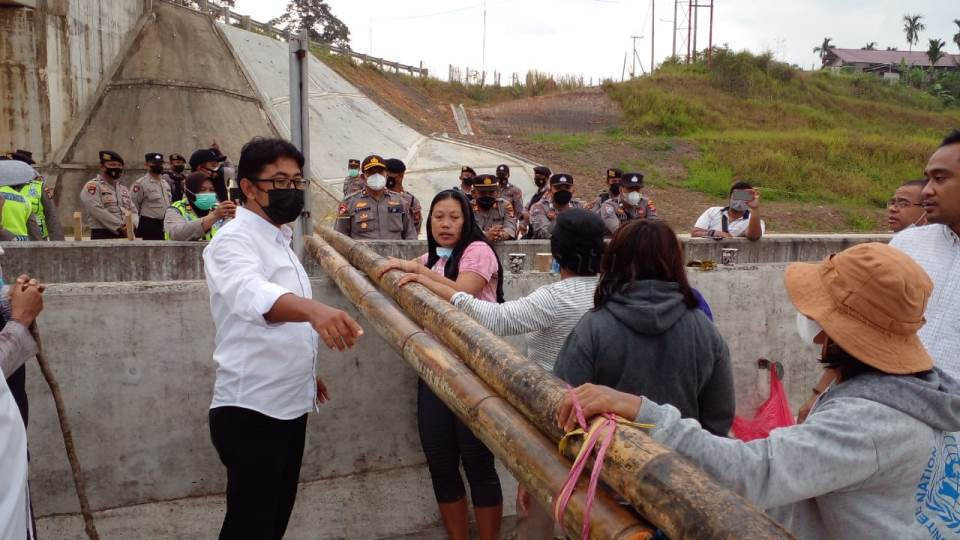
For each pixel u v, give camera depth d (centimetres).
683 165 2436
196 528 300
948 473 137
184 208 549
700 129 2938
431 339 208
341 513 321
